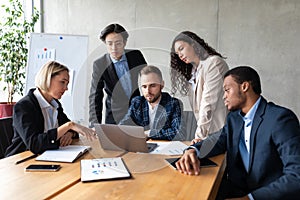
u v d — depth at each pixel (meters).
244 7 3.68
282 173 1.48
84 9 4.23
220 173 1.57
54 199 1.13
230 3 3.72
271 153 1.49
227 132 1.72
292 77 3.61
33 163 1.55
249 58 3.72
